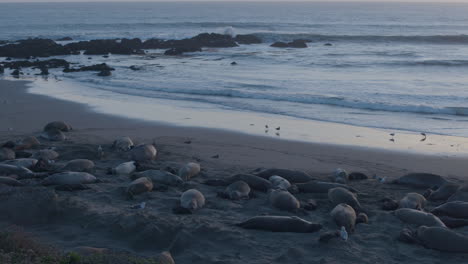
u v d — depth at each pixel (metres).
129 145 11.71
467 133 13.93
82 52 41.44
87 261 5.09
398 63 29.19
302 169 10.65
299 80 23.42
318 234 6.85
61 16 117.50
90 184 8.97
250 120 15.70
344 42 47.09
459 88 21.05
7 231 5.72
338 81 23.08
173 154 11.54
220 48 44.06
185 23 75.06
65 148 11.54
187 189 8.88
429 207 8.22
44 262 5.02
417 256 6.29
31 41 45.75
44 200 7.28
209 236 6.62
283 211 7.80
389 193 9.02
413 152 12.10
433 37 46.16
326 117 16.05
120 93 21.03
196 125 14.93
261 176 9.53
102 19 100.38
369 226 7.29
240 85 22.08
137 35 58.25
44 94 20.56
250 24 71.62
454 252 6.36
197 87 21.73
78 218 7.14
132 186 8.41
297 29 63.94
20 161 9.88
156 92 21.17
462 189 8.45
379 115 16.28
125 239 6.59
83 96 20.20
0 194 7.33
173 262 5.76
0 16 118.62
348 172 10.20
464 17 103.94
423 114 16.36
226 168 10.48
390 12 140.88
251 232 6.86
